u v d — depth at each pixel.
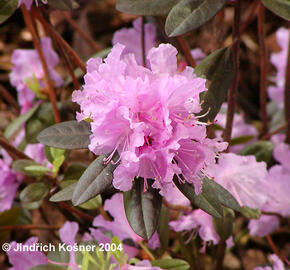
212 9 0.49
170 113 0.47
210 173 0.55
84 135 0.50
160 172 0.47
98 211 0.64
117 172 0.47
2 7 0.51
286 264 0.67
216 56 0.52
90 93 0.47
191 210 0.60
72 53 0.59
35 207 0.67
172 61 0.49
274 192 0.63
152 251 0.60
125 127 0.47
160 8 0.49
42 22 0.58
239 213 0.61
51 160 0.58
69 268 0.51
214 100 0.51
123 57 0.49
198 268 0.64
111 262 0.54
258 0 0.61
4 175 0.65
